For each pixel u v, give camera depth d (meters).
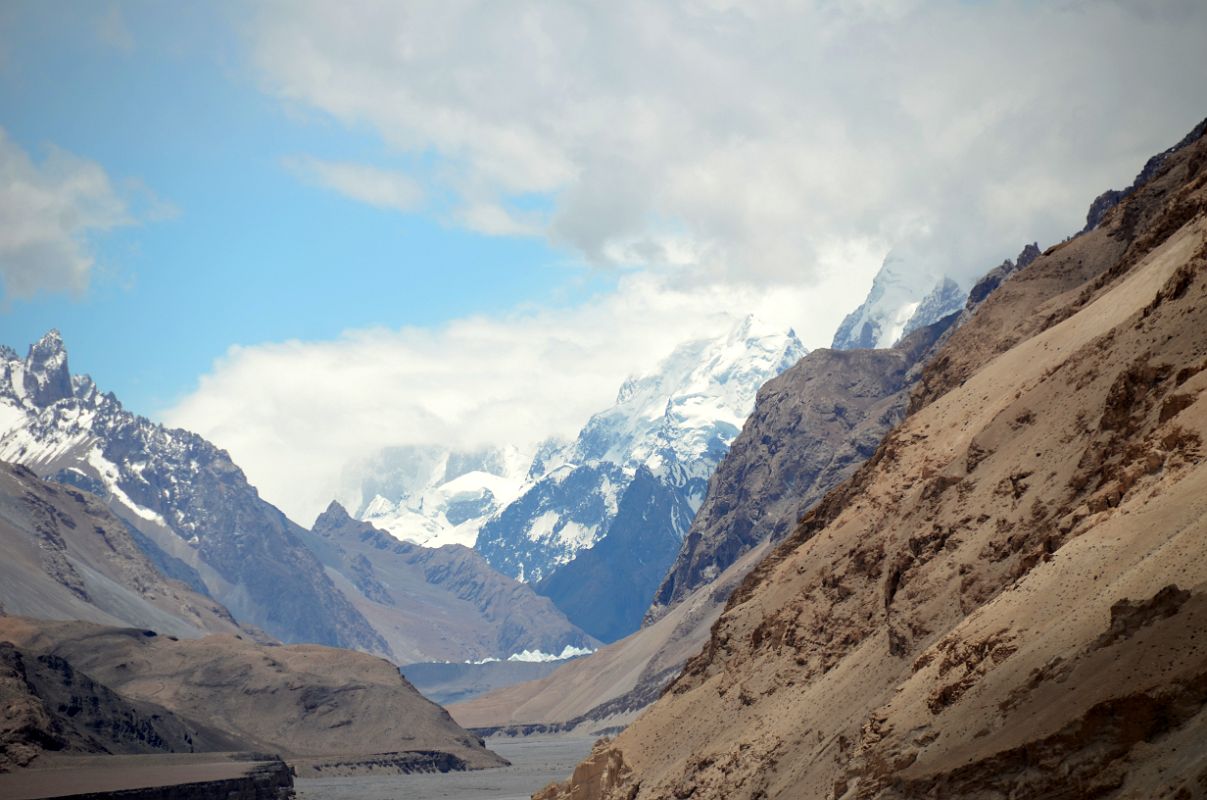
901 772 104.12
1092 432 142.50
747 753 156.38
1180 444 112.31
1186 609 91.06
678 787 166.50
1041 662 100.56
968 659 109.69
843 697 148.25
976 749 97.69
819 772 138.25
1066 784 87.94
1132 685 88.19
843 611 169.62
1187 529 99.31
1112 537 108.38
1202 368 121.94
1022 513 142.00
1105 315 167.25
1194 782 78.88
